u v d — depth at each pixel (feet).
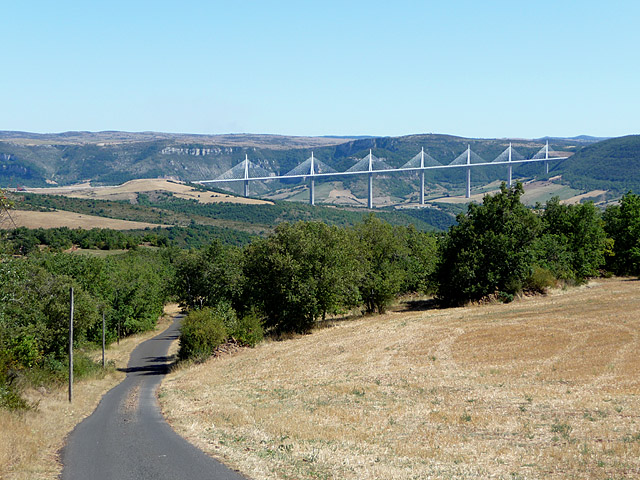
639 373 92.89
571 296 207.92
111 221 585.63
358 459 54.44
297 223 222.89
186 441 63.62
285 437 64.64
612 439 59.52
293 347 166.91
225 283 200.54
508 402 81.87
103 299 235.61
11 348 114.83
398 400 89.25
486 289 215.72
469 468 51.67
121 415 89.56
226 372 139.44
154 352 221.66
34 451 57.47
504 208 223.92
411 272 251.39
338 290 201.05
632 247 287.07
